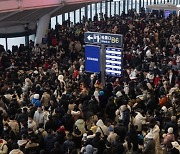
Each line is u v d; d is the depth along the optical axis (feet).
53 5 110.42
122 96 65.62
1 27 123.03
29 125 54.08
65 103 61.77
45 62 94.84
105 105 67.77
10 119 55.67
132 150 50.29
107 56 78.18
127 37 119.85
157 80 79.25
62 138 50.85
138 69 90.94
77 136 55.01
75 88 72.38
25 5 101.81
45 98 65.36
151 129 53.31
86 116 58.59
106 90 68.80
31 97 64.95
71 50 111.24
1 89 70.85
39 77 80.12
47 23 126.11
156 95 67.97
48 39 121.90
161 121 58.49
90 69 80.84
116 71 78.02
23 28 126.93
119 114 60.34
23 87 73.36
